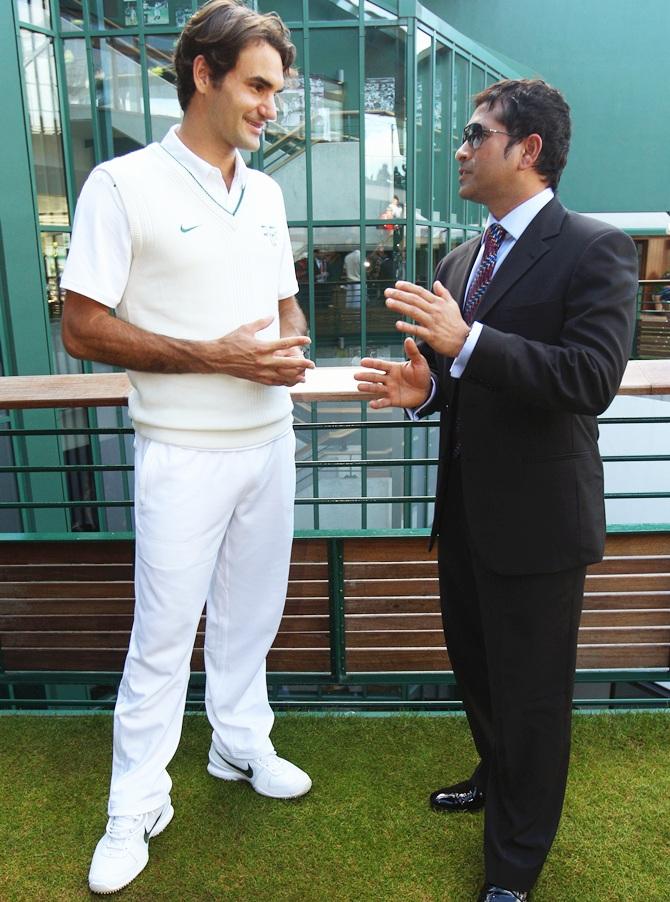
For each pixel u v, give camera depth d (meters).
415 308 1.44
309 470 10.96
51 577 2.57
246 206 1.67
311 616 2.57
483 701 1.93
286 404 1.90
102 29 8.84
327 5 9.42
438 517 1.84
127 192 1.53
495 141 1.48
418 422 2.05
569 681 1.65
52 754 2.31
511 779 1.68
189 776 2.19
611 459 2.40
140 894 1.78
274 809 2.05
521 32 16.17
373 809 2.04
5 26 7.64
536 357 1.41
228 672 2.08
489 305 1.54
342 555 2.49
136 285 1.63
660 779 2.13
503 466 1.57
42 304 8.51
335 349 10.77
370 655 2.59
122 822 1.82
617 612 2.50
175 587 1.74
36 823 2.02
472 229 13.75
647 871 1.81
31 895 1.79
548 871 1.82
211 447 1.71
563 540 1.56
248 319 1.70
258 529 1.91
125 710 1.81
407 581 2.51
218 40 1.46
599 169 16.72
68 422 8.82
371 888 1.79
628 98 16.23
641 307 15.30
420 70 10.33
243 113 1.53
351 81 9.72
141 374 1.70
